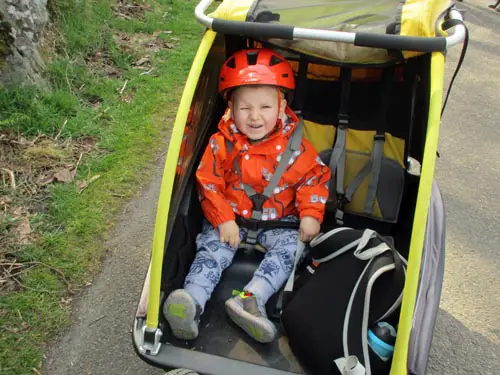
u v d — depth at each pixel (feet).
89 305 8.70
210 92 7.68
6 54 11.78
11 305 8.34
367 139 7.72
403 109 7.68
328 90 8.00
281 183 7.54
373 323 5.97
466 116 15.55
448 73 18.30
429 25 6.09
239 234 7.51
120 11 18.43
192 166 7.47
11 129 11.59
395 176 7.61
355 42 5.92
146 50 16.46
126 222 10.37
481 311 9.22
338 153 7.75
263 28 6.14
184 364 5.83
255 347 6.47
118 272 9.34
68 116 12.56
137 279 9.25
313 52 7.25
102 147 12.13
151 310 5.95
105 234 10.03
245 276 7.38
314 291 6.40
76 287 8.95
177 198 6.94
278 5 6.79
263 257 7.59
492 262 10.26
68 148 11.77
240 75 6.86
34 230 9.70
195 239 7.60
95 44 15.37
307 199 7.44
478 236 10.89
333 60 7.31
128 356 8.04
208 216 7.45
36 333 8.09
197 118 7.27
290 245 7.32
